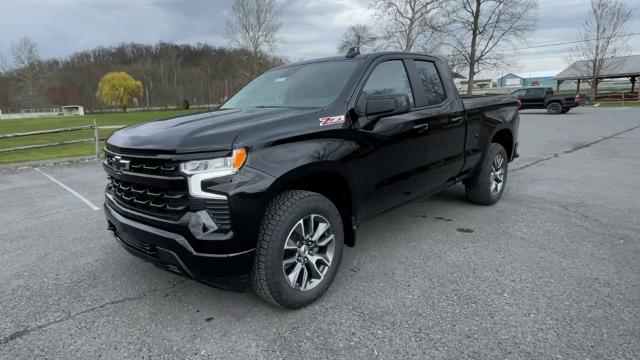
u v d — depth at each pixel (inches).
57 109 3174.2
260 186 97.3
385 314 109.0
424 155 151.1
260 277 104.4
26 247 165.2
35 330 106.3
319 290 115.7
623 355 89.4
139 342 100.1
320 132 112.3
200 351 96.0
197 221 95.8
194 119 119.4
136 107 3762.3
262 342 98.7
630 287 119.0
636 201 208.1
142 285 130.3
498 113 197.0
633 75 1531.7
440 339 97.4
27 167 361.4
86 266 145.6
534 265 135.4
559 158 350.6
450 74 176.1
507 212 193.6
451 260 141.2
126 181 109.3
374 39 1299.2
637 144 429.4
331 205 115.8
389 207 141.7
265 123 105.4
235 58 1904.5
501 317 105.6
